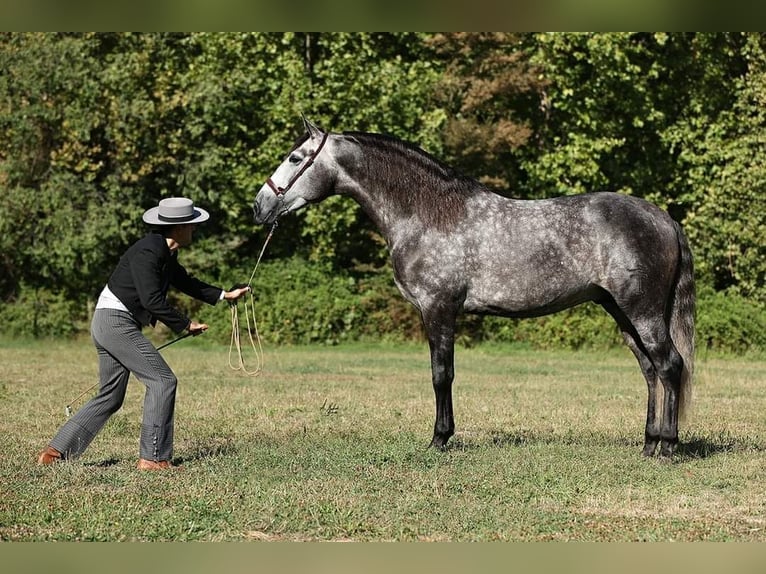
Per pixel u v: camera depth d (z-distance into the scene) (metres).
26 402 12.67
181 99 23.67
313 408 12.54
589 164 24.19
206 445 9.66
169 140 23.86
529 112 25.33
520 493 7.61
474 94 23.55
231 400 13.23
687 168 25.36
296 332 23.94
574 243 8.64
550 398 13.88
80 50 23.45
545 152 24.78
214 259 24.23
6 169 23.67
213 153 23.80
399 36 25.59
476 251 8.76
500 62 23.75
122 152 23.47
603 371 18.45
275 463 8.61
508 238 8.72
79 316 24.34
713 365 20.34
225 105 23.70
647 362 9.03
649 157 25.36
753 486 7.94
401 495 7.48
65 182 23.30
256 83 24.23
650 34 25.11
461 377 16.97
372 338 24.28
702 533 6.64
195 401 13.07
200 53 25.52
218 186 24.58
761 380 17.09
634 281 8.52
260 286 24.22
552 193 24.72
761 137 24.14
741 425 11.36
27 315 23.73
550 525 6.79
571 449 9.23
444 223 8.80
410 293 8.96
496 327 24.06
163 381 8.34
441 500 7.36
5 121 23.48
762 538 6.55
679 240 8.77
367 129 23.88
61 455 8.48
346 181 9.03
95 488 7.59
